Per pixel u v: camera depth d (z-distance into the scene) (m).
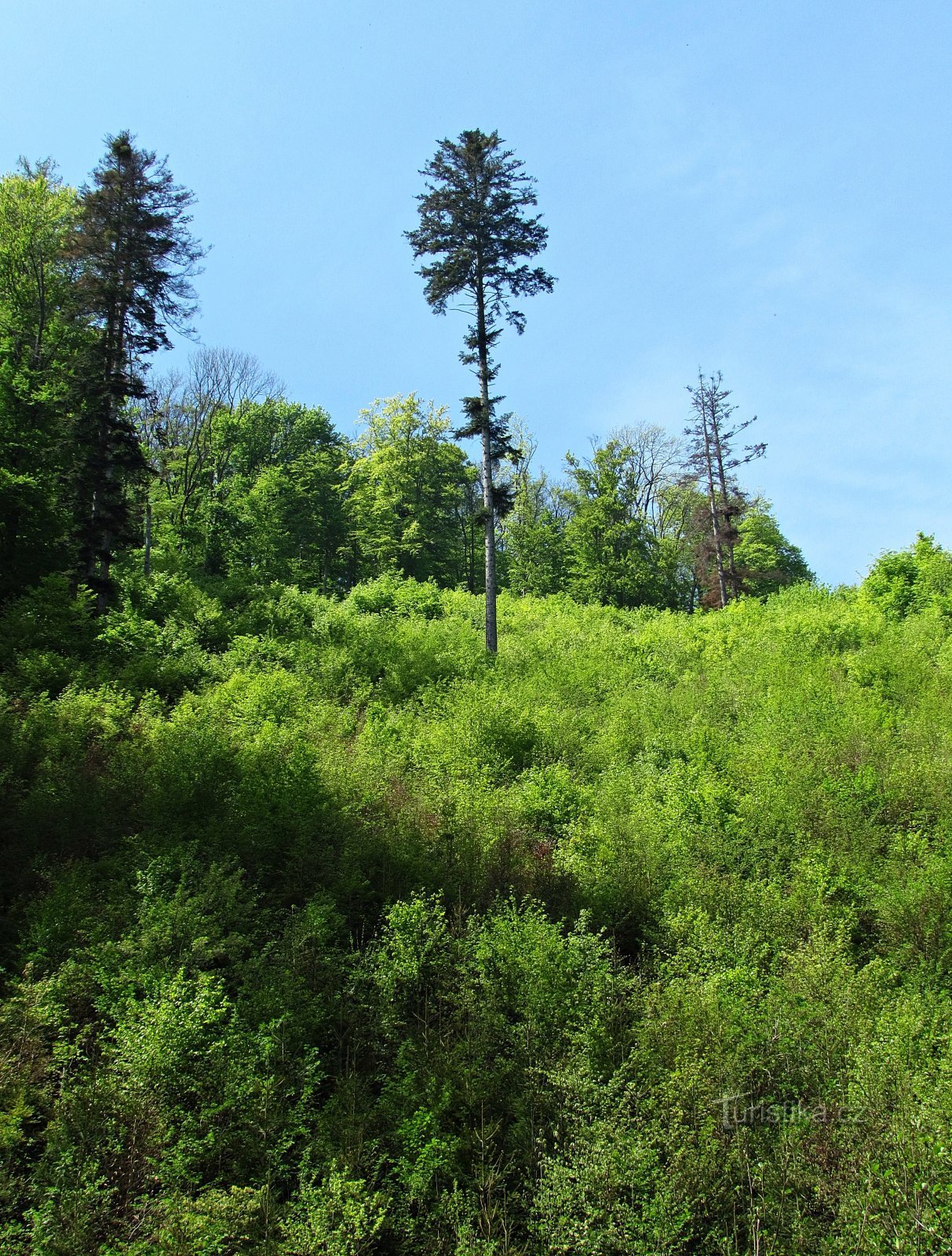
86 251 18.94
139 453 18.62
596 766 11.01
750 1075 4.61
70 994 5.15
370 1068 5.15
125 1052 4.41
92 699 11.24
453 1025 5.38
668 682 16.72
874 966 5.67
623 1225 3.73
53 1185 3.81
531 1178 4.25
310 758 8.95
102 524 17.56
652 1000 5.19
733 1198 3.88
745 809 8.39
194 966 5.38
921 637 17.52
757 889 6.73
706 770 10.01
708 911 6.54
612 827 8.02
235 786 8.37
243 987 5.25
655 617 30.25
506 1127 4.63
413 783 9.41
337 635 19.50
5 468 17.50
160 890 6.29
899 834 7.81
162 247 19.31
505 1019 5.27
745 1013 4.93
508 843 7.96
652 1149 4.01
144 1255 3.43
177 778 8.31
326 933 5.96
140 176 19.36
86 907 6.00
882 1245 3.49
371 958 5.88
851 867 7.18
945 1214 3.48
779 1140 4.16
